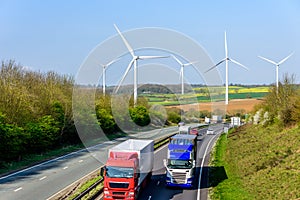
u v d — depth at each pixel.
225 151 57.97
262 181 33.78
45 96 59.91
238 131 84.56
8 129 44.78
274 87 72.12
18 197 28.81
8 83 52.25
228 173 41.03
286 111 61.06
